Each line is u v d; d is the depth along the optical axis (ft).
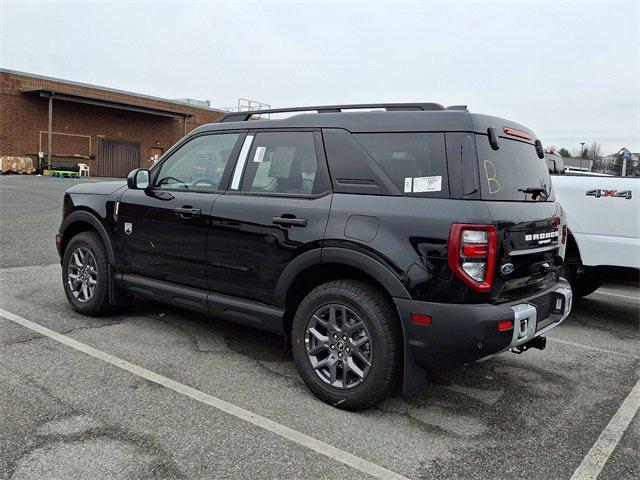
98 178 90.17
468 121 10.33
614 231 17.31
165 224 14.06
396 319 10.39
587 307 21.27
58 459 8.54
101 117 96.12
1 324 14.96
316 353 11.29
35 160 86.43
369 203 10.73
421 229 9.95
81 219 16.15
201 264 13.28
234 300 12.75
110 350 13.44
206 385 11.68
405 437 9.90
